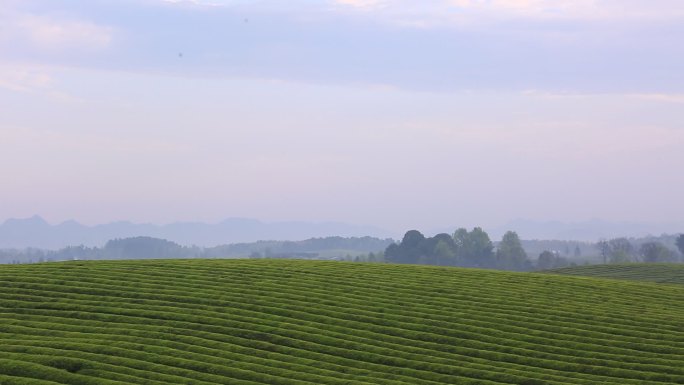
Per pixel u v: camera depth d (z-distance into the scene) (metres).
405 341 44.06
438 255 196.62
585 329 47.16
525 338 45.09
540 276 63.78
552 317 49.28
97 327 43.78
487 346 43.75
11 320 44.50
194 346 41.34
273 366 39.47
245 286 53.31
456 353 42.81
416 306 50.50
